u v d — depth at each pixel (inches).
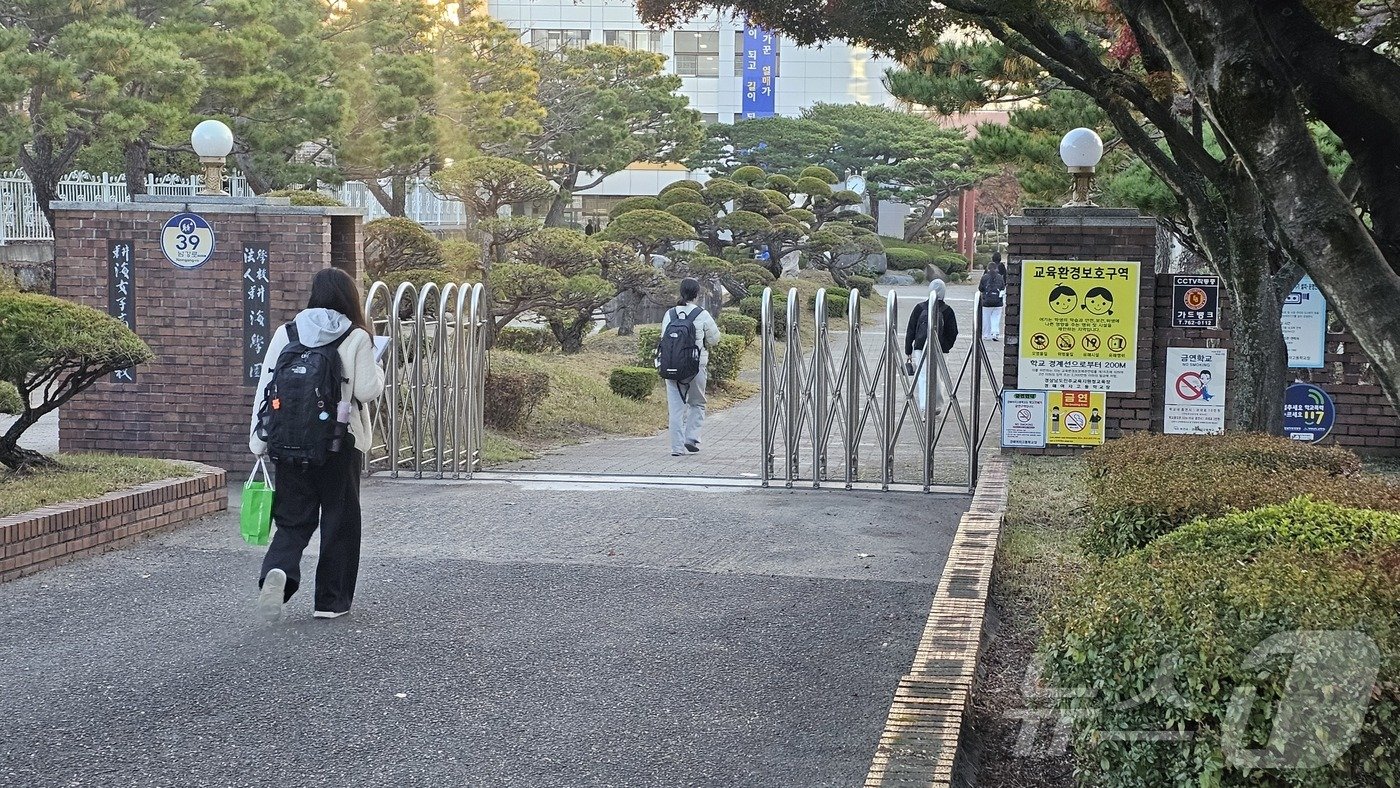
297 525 253.1
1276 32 203.6
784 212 1330.0
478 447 454.0
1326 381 429.7
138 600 265.7
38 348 316.2
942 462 505.4
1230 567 144.8
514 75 1350.9
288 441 245.8
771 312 423.8
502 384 571.8
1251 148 180.7
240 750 187.5
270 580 248.5
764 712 206.2
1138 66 382.0
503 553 316.5
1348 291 175.2
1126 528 211.8
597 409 657.6
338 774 179.6
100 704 205.3
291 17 847.7
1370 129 203.3
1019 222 408.5
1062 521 317.4
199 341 411.2
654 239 978.7
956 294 1606.8
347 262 436.5
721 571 300.2
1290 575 137.2
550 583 287.0
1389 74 197.0
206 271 409.1
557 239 735.7
